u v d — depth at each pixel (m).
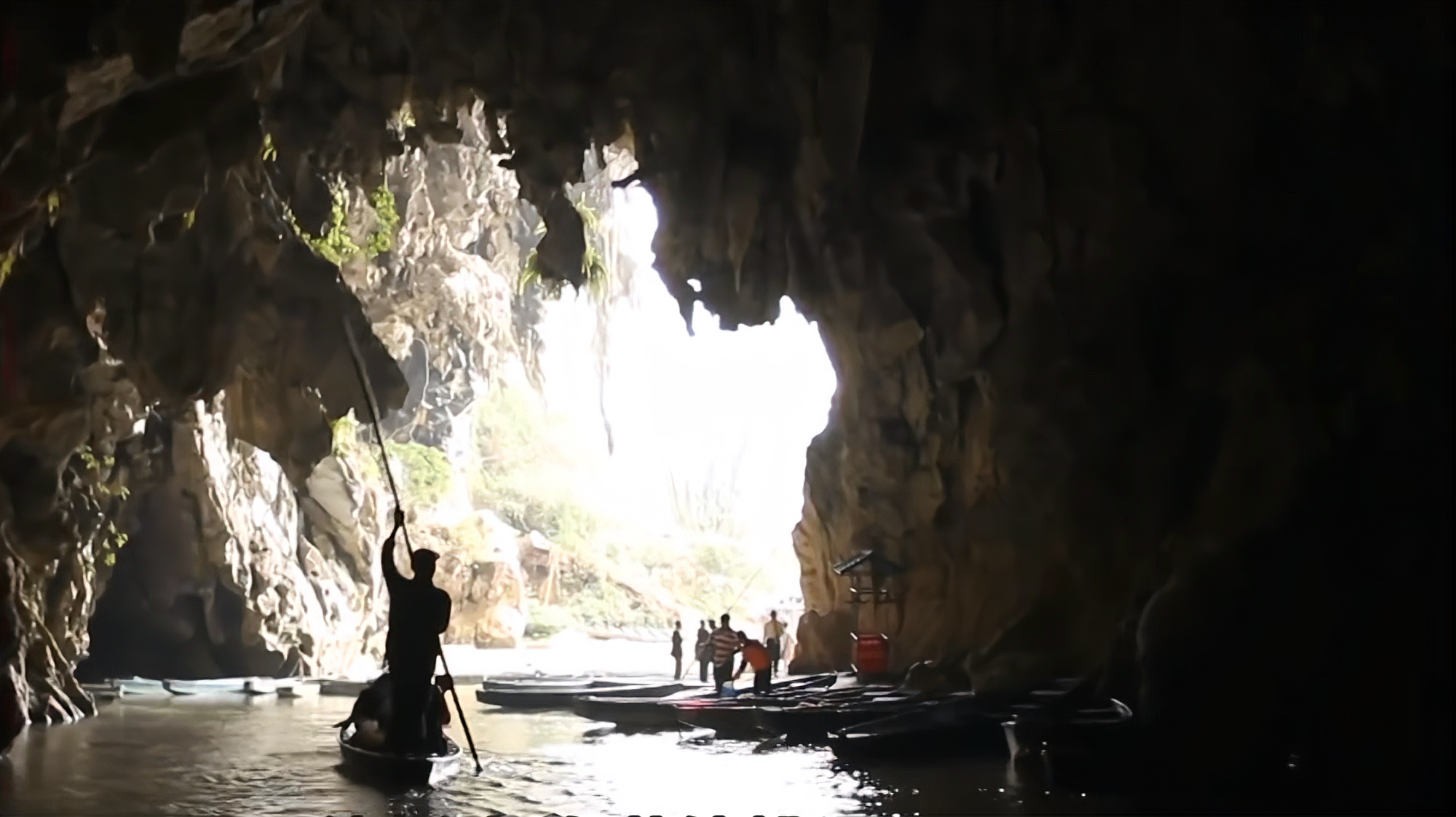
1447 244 10.70
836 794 11.15
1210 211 13.99
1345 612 10.45
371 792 11.27
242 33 13.88
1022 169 16.25
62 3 11.45
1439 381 10.48
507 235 43.66
